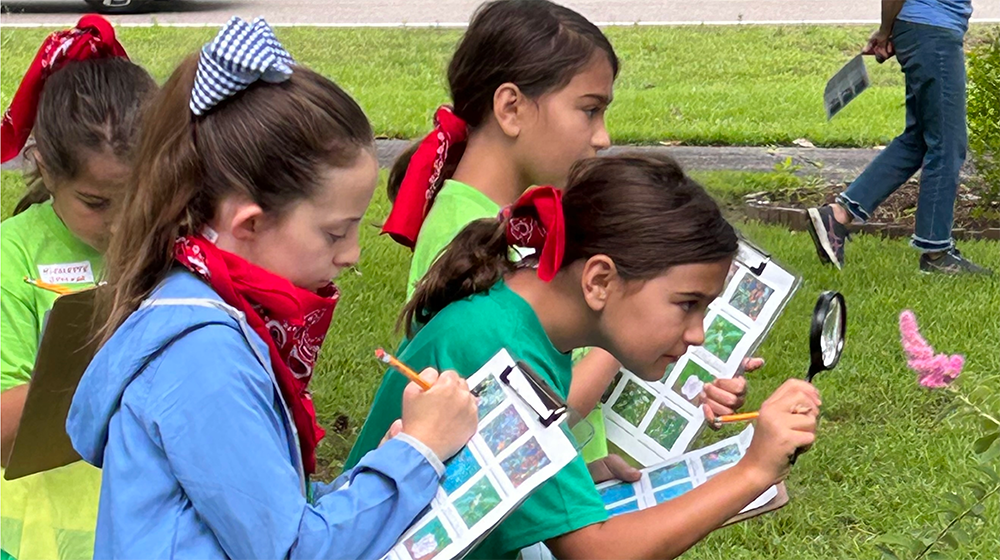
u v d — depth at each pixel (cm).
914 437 419
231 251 181
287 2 1530
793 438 202
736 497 203
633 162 204
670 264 195
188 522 173
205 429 169
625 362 207
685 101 962
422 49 1222
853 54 1180
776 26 1326
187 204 179
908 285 566
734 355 250
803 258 601
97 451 182
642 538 200
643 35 1280
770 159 799
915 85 575
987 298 546
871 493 386
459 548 175
